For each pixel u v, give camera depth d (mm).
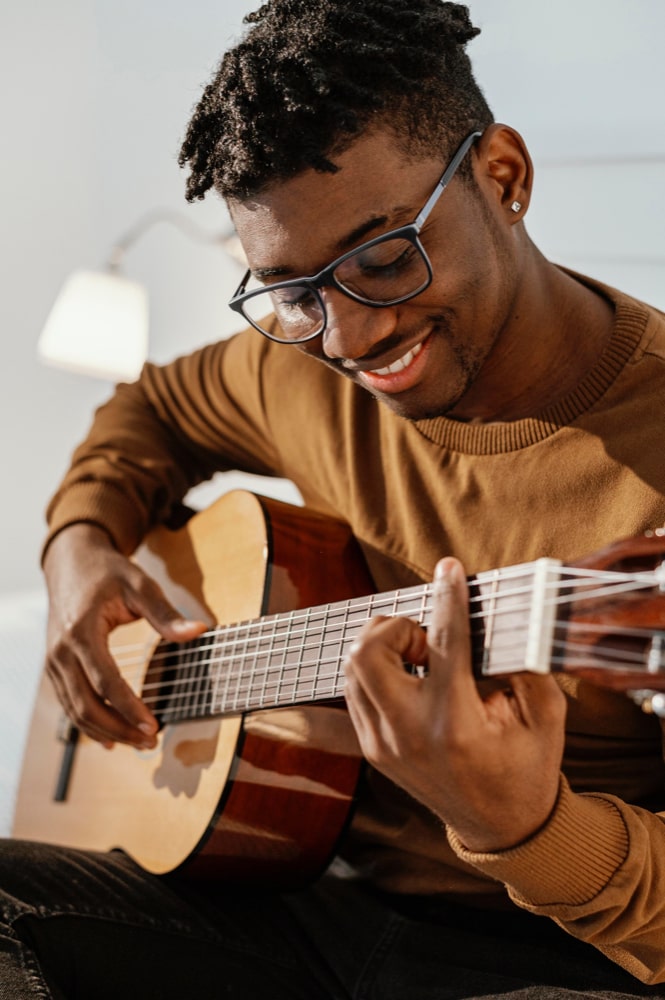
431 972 1143
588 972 1079
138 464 1631
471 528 1182
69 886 1236
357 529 1329
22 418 3680
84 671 1449
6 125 3621
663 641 764
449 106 1044
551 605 824
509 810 872
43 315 3652
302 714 1261
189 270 3451
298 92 979
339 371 1115
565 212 2246
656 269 2143
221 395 1583
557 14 2178
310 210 992
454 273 1019
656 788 1124
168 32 3285
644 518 1053
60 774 1608
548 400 1129
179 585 1477
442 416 1179
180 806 1331
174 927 1239
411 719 855
